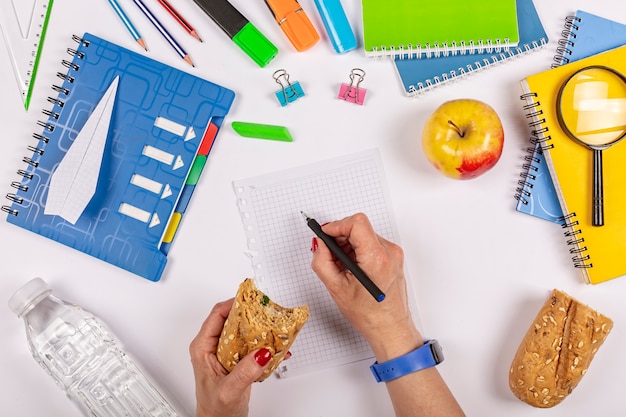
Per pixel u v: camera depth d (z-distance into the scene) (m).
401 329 0.96
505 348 1.05
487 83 1.06
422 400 0.94
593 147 1.00
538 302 1.04
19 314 0.99
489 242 1.05
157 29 1.06
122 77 1.06
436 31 1.03
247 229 1.06
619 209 1.02
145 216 1.05
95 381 1.06
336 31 1.03
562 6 1.05
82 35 1.07
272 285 1.06
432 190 1.05
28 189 1.06
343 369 1.06
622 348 1.04
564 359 0.98
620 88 1.00
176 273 1.06
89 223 1.06
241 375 0.85
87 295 1.07
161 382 1.06
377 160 1.06
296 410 1.06
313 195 1.06
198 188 1.06
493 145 0.96
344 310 0.97
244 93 1.06
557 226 1.04
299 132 1.06
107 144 1.06
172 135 1.05
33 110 1.08
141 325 1.07
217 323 0.94
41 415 1.06
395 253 0.97
